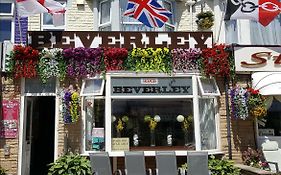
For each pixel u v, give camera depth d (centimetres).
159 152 820
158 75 1012
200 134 997
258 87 1003
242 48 1052
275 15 1042
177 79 1016
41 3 1014
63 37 1027
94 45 1030
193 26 1237
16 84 1015
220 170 899
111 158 975
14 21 1165
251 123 1049
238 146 1032
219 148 1025
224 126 1037
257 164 994
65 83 1020
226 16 1050
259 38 1196
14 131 995
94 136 992
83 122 1001
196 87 1011
